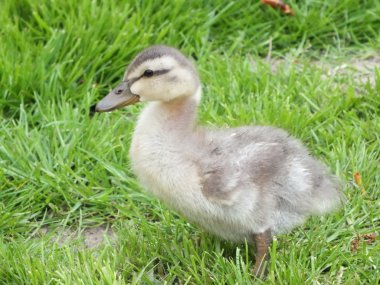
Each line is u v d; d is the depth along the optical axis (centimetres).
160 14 1021
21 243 748
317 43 1052
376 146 860
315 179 713
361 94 941
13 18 1016
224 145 691
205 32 1027
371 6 1073
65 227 796
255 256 718
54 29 997
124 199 816
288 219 711
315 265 705
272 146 699
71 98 923
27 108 927
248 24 1052
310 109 929
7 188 820
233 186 662
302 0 1073
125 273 705
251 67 996
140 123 702
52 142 865
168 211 784
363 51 1038
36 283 682
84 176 842
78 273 682
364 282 696
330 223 760
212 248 727
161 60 694
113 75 969
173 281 710
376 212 773
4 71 925
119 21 995
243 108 889
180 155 674
